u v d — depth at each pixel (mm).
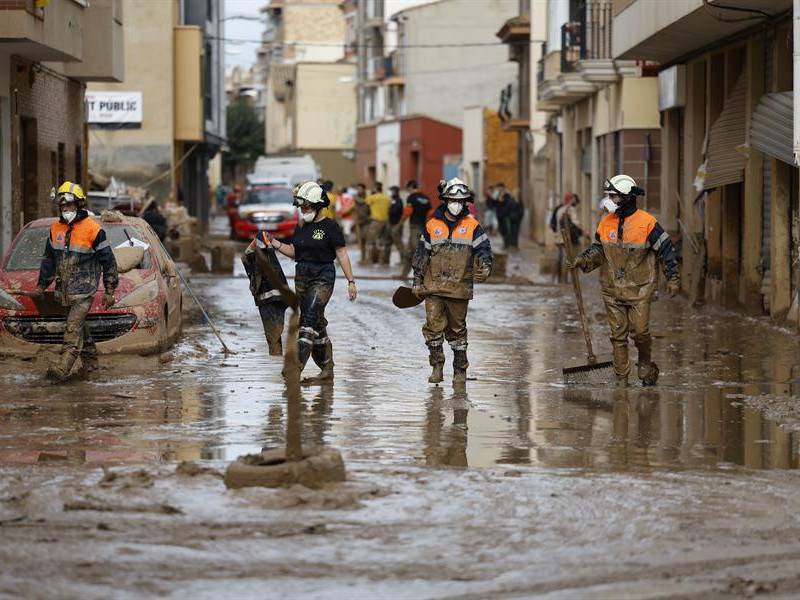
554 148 60094
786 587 7926
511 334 22750
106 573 7957
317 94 124312
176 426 13312
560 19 51562
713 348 20562
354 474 10656
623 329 16453
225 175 143375
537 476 10719
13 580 7824
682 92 32656
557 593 7715
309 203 16484
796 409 14539
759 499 10000
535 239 66750
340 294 31344
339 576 7953
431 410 14391
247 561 8203
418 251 16578
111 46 35094
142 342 18891
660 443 12484
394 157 98312
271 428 13188
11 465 11117
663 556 8453
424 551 8469
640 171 41031
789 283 24656
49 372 16469
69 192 16672
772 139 22359
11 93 28703
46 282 16828
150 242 20594
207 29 67562
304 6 148500
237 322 24234
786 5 23188
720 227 29266
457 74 92562
